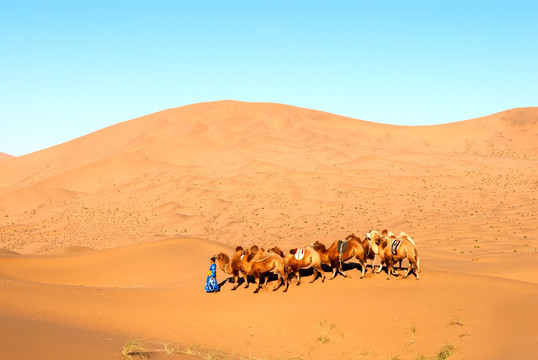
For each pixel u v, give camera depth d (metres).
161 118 155.25
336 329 14.99
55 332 12.16
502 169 97.31
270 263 18.89
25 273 34.47
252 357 13.49
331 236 59.16
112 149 142.12
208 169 112.19
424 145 127.75
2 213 101.94
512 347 11.23
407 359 12.49
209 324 16.77
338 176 96.94
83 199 105.00
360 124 145.38
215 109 157.75
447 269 25.53
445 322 13.85
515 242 44.09
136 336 14.45
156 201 96.00
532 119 139.12
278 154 116.75
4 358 8.66
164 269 35.31
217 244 41.56
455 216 64.38
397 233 55.47
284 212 80.81
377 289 17.52
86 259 38.06
